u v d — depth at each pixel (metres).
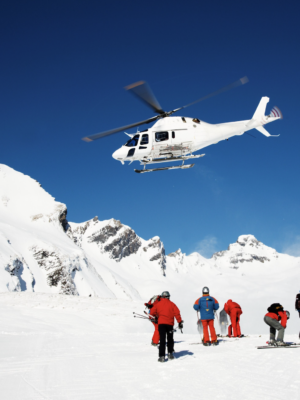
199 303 10.55
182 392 5.14
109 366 7.39
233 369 6.48
